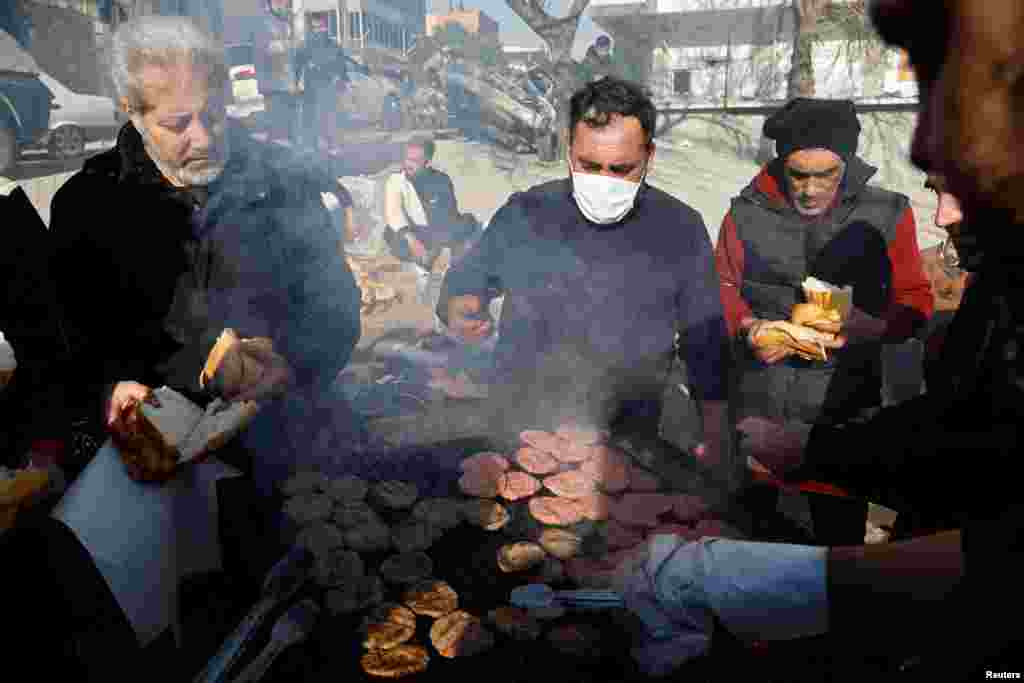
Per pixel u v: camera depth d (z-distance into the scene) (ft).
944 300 8.61
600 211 6.01
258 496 4.64
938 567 2.28
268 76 20.12
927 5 1.56
